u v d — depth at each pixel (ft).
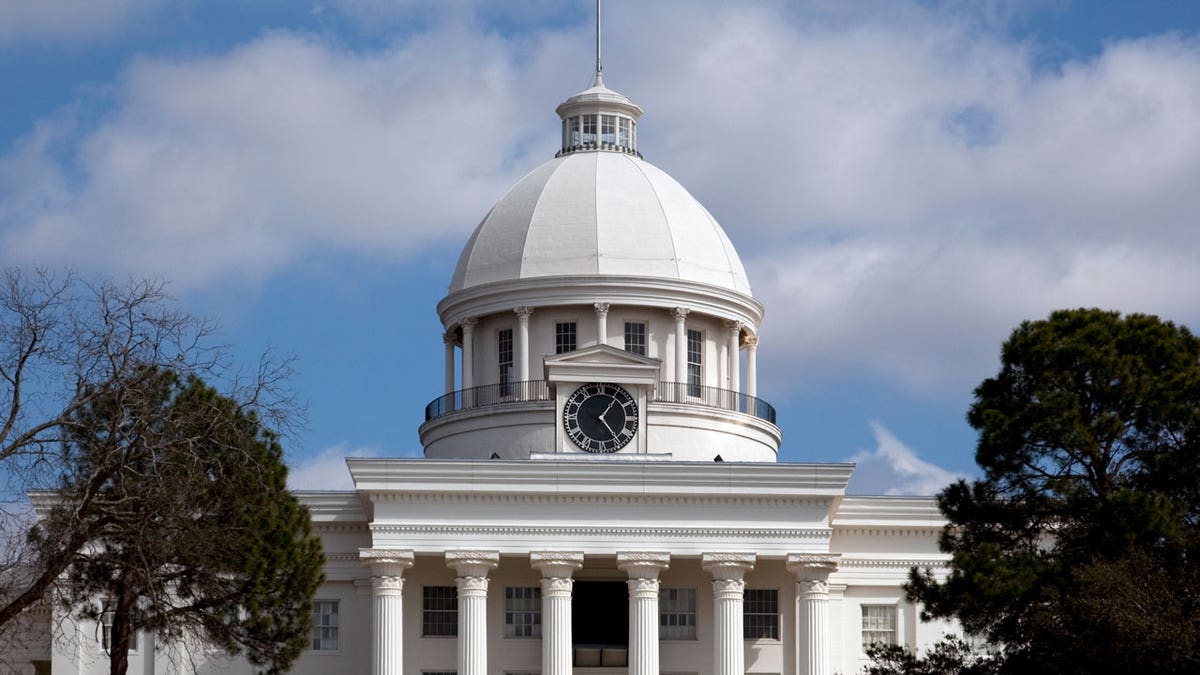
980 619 222.48
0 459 186.19
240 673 293.43
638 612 289.94
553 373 310.24
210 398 221.87
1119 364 224.12
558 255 339.36
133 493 200.85
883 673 230.68
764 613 300.20
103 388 193.67
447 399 338.75
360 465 289.94
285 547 251.60
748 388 350.64
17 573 195.42
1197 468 220.64
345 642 298.76
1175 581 208.13
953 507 231.50
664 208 347.36
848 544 305.53
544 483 291.79
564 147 364.79
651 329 337.31
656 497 292.40
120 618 240.53
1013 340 231.71
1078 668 209.87
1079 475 224.94
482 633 289.12
